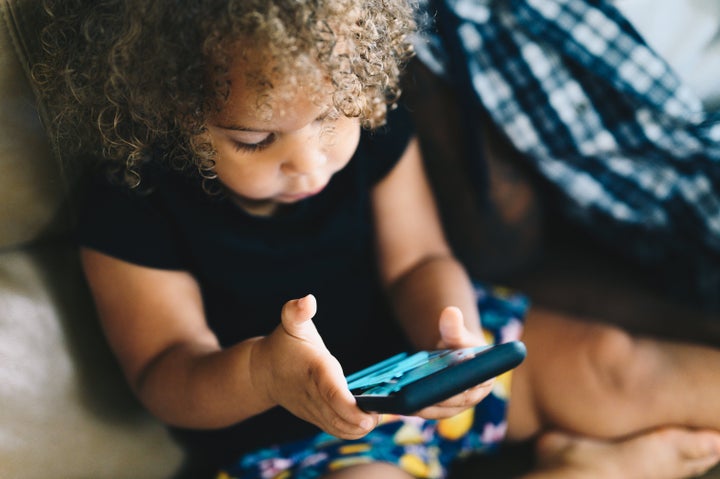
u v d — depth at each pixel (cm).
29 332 83
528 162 107
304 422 90
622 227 106
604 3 106
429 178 108
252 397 76
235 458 92
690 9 108
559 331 97
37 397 81
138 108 73
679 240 104
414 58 103
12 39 79
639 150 107
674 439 88
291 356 69
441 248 100
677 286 105
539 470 90
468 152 104
